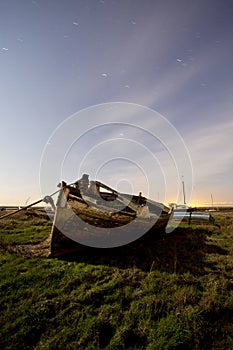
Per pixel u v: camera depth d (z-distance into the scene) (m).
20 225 13.38
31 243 8.96
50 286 5.27
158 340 3.73
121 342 3.67
